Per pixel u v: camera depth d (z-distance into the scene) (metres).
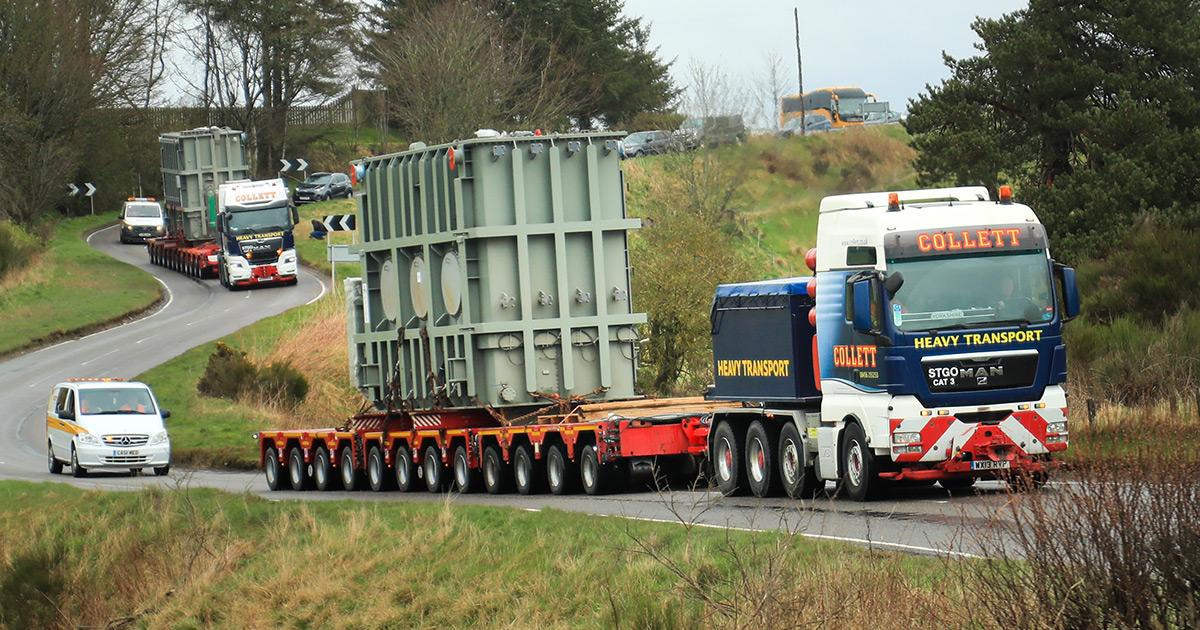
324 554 24.84
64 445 49.09
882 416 24.81
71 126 123.62
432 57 92.69
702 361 60.38
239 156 106.88
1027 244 25.16
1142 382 40.09
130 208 129.12
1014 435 24.69
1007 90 61.88
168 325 84.44
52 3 121.94
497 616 19.41
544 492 33.88
